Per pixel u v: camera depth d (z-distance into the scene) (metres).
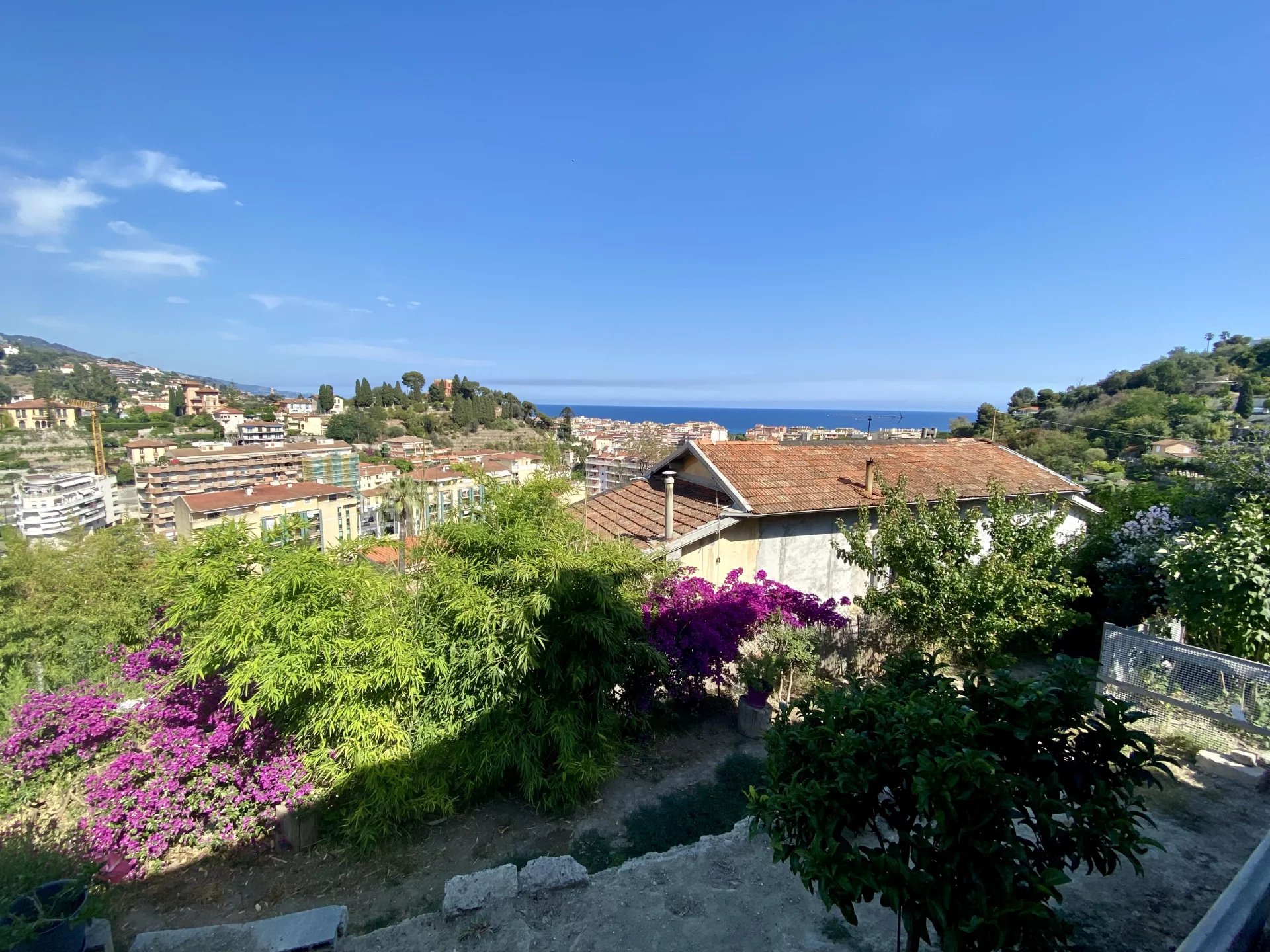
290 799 4.42
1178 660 5.66
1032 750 2.37
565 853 4.61
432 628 5.08
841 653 8.00
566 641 5.41
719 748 6.33
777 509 9.52
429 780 4.84
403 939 3.57
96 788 4.27
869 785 2.29
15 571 6.32
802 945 3.42
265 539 5.07
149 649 5.78
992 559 6.90
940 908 1.97
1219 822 4.46
